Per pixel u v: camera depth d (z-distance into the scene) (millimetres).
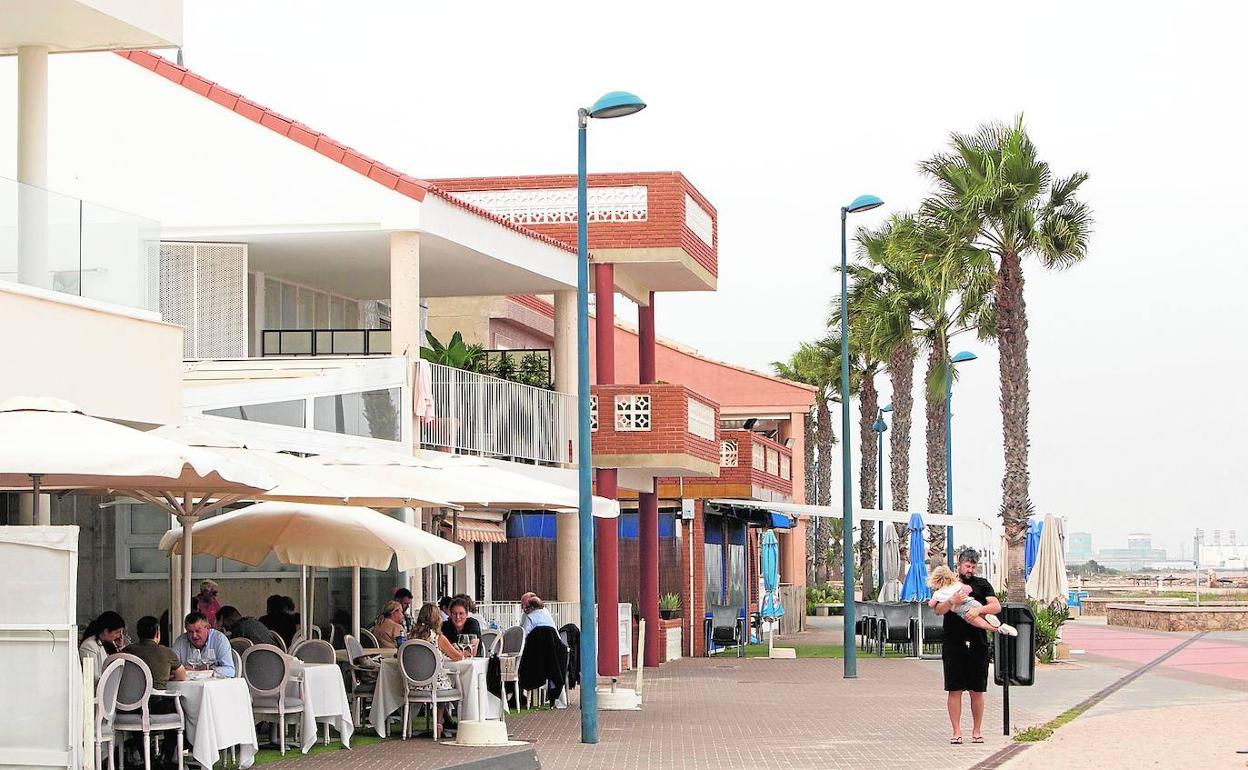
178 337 16891
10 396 14508
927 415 50406
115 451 12336
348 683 19000
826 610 65750
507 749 16859
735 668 32438
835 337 66125
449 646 18844
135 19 16688
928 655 36000
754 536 47375
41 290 14977
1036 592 35188
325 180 24125
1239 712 21469
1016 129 36094
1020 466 36500
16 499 20453
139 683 13945
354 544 18578
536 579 35312
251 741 15102
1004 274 36562
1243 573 123375
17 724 12359
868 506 61594
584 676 18547
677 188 30266
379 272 27812
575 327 30156
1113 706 22734
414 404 23625
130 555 23297
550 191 30281
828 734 19188
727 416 55219
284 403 21141
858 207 30781
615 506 23141
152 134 24641
